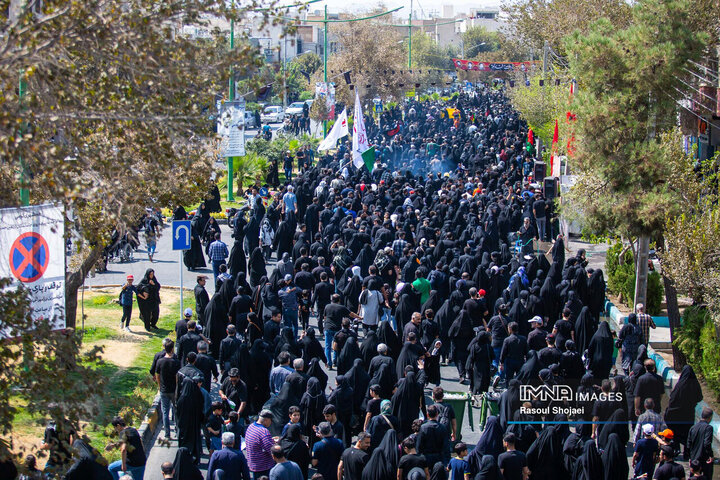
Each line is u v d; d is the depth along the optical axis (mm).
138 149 9750
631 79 17906
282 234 25766
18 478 9680
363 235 23234
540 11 47906
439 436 11578
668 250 17625
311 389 12969
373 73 62938
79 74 9117
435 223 25594
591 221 19031
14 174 9781
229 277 19000
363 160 33562
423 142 47969
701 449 12547
